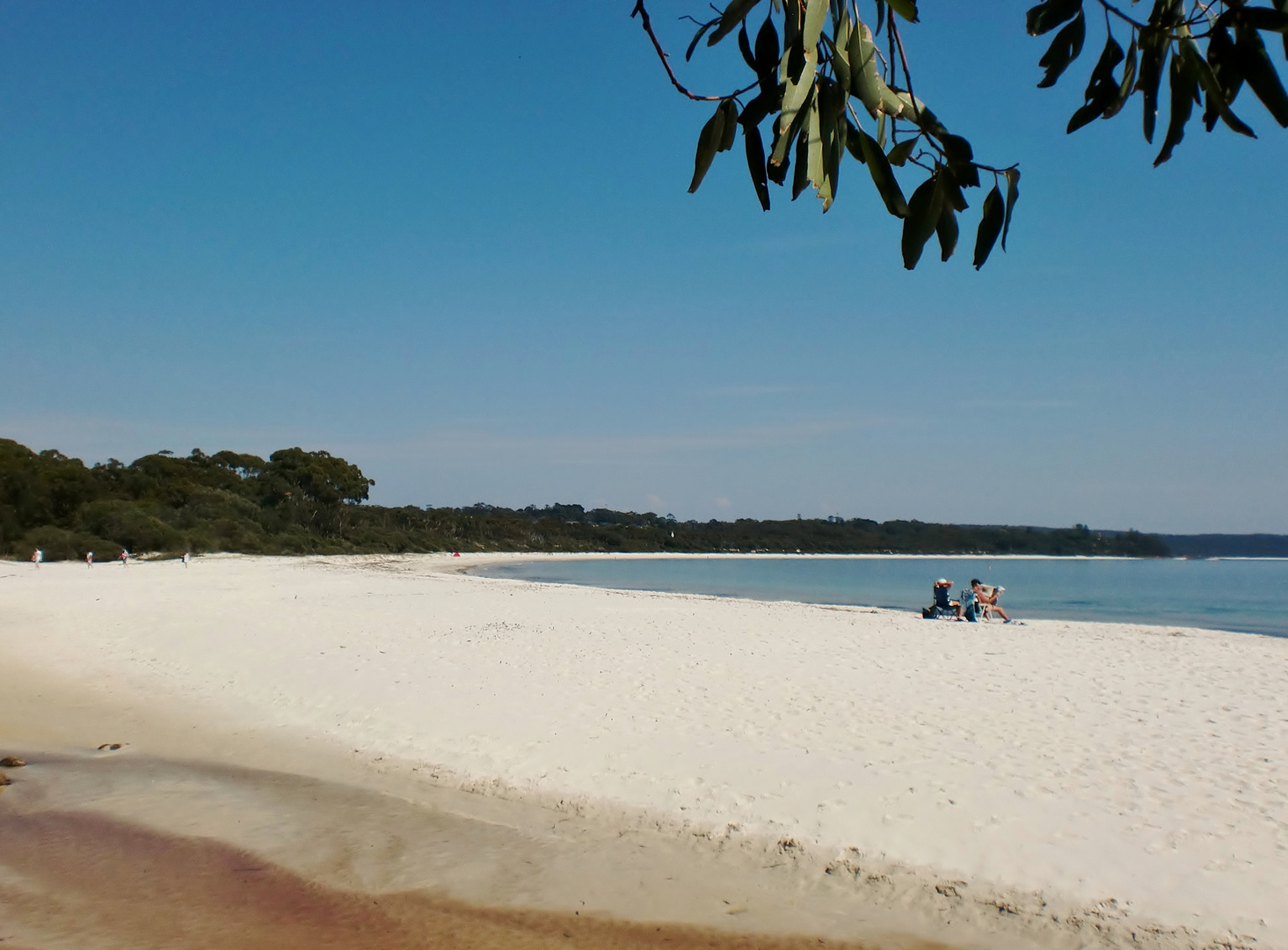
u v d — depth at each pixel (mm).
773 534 140125
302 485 74688
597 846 6617
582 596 28000
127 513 50562
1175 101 1604
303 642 15156
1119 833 6336
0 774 8242
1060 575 68250
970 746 8398
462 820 7176
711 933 5406
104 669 13625
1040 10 1587
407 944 5316
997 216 1708
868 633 16797
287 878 6191
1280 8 1485
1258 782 7266
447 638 15656
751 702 10242
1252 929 5078
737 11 1549
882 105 1624
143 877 6203
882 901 5695
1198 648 15023
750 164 1730
